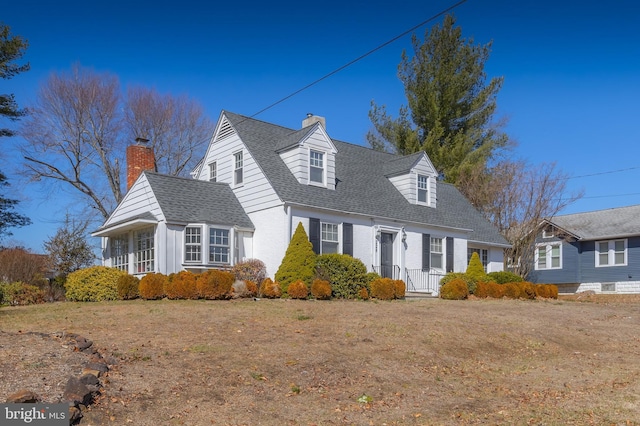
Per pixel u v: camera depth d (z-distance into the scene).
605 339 14.53
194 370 8.65
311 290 18.50
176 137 38.69
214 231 20.22
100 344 9.69
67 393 6.77
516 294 23.28
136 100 37.16
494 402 8.62
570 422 7.74
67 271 24.12
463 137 38.41
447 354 11.46
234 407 7.46
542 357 12.30
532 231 34.16
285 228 20.03
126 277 17.48
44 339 9.27
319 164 22.45
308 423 7.19
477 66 38.78
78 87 33.72
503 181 36.22
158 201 19.83
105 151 35.00
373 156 27.83
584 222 37.16
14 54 24.53
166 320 12.38
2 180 26.70
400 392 8.77
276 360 9.56
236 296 17.64
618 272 34.25
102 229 22.16
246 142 22.38
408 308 16.56
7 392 6.71
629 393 9.36
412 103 39.34
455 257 26.28
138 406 7.12
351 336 11.82
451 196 30.06
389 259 23.53
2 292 17.06
